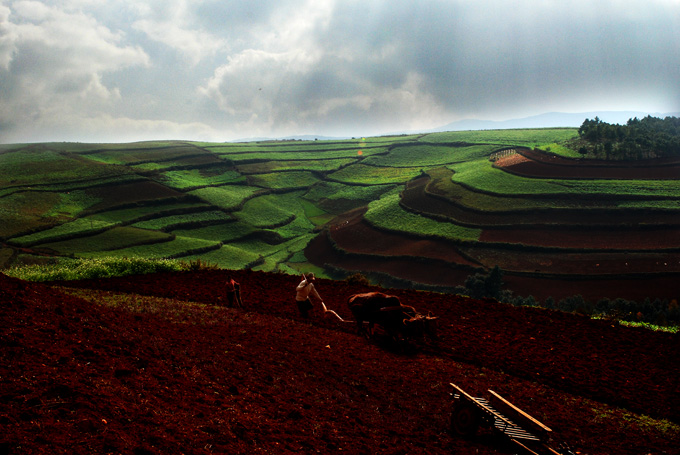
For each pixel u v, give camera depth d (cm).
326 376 1011
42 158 15812
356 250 9681
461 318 1667
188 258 9044
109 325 996
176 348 956
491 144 17450
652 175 11194
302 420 722
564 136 17038
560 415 947
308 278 1520
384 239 10050
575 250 8188
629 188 10288
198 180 14988
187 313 1420
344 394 922
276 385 871
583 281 7225
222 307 1627
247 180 15562
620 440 864
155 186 13450
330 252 9975
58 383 602
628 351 1391
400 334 1302
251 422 656
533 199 10494
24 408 526
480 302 1898
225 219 11762
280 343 1191
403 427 816
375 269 8769
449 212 10650
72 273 2195
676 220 8706
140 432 538
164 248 9325
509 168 12888
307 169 16888
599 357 1322
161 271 2434
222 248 9731
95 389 619
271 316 1545
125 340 895
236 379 845
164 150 18875
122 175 13950
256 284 2138
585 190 10412
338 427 733
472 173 13050
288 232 11562
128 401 616
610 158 12775
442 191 12025
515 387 1083
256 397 773
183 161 17012
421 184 13375
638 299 6581
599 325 1659
